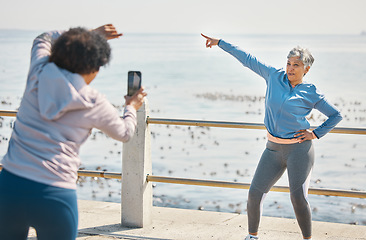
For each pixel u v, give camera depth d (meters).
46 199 2.45
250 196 4.01
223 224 4.89
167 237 4.49
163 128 18.47
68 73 2.57
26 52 101.50
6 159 2.55
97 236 4.52
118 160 12.81
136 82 2.94
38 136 2.51
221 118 22.78
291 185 3.85
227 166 12.60
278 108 3.81
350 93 33.72
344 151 14.00
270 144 3.94
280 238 4.50
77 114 2.54
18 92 32.25
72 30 2.66
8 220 2.50
